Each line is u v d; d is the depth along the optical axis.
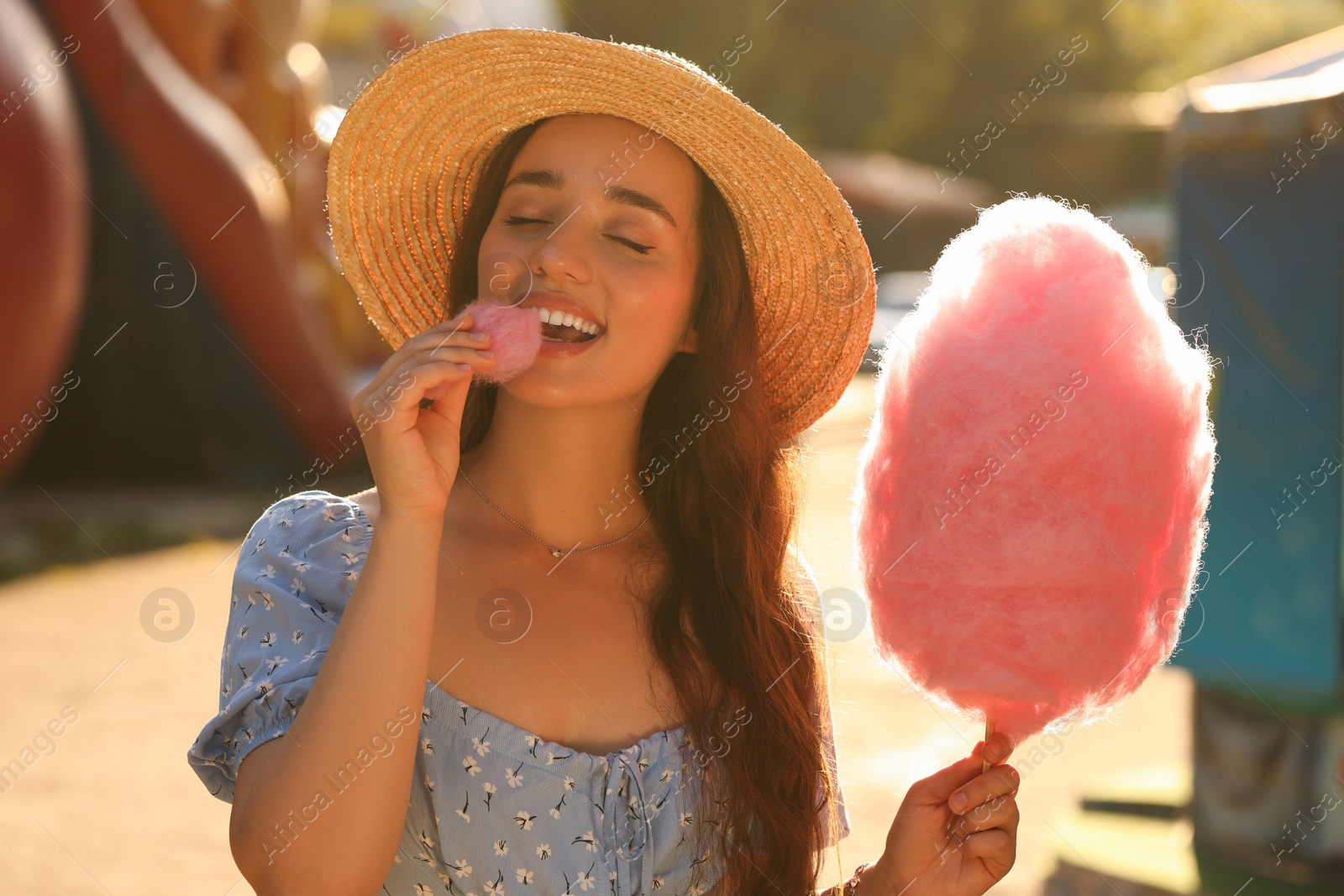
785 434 2.31
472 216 2.03
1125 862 3.69
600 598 1.87
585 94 1.90
